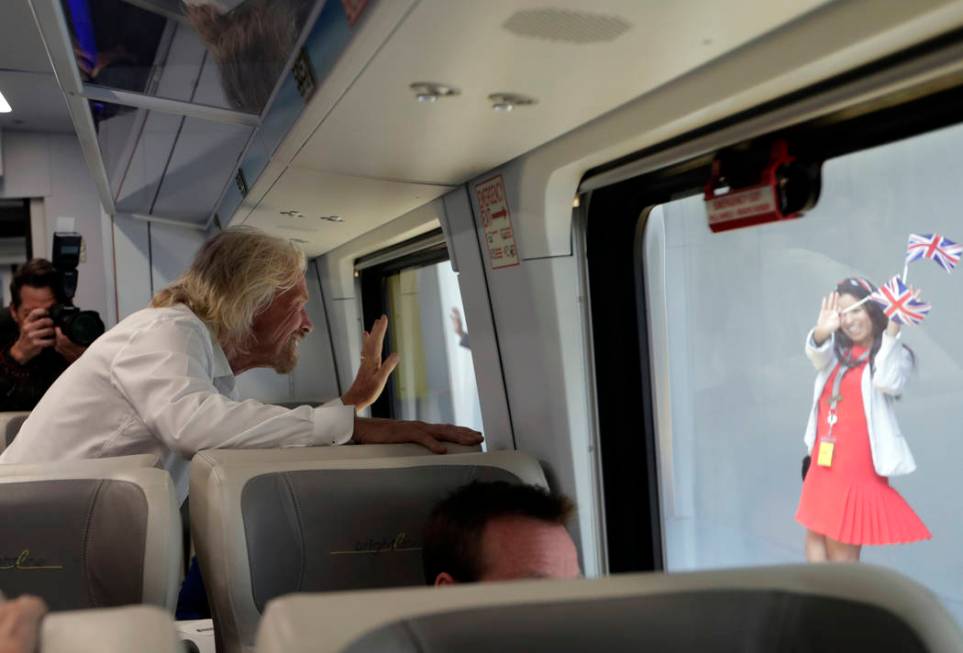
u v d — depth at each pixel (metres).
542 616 0.70
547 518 1.18
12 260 6.03
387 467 1.84
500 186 2.16
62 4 1.65
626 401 2.12
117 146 2.94
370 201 2.73
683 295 2.10
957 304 1.56
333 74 1.44
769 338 1.96
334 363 4.69
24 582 1.63
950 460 1.60
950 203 1.54
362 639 0.64
